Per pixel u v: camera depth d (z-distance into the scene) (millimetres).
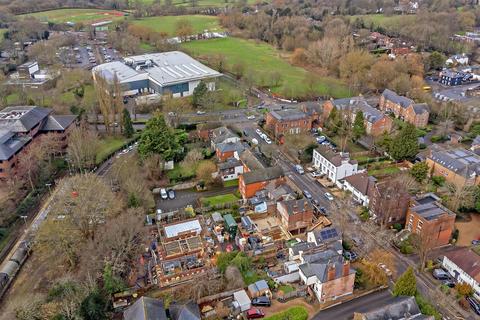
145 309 74750
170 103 171875
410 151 136625
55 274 91188
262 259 95875
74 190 101375
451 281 91938
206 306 83812
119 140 153375
